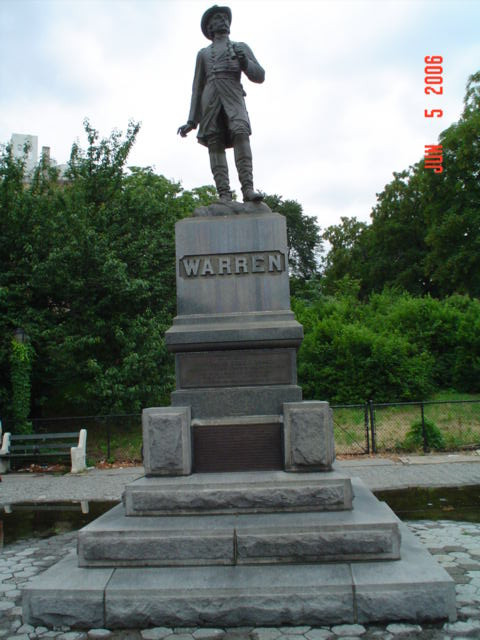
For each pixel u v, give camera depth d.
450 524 6.98
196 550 4.50
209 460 5.50
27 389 15.13
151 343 15.01
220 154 6.79
